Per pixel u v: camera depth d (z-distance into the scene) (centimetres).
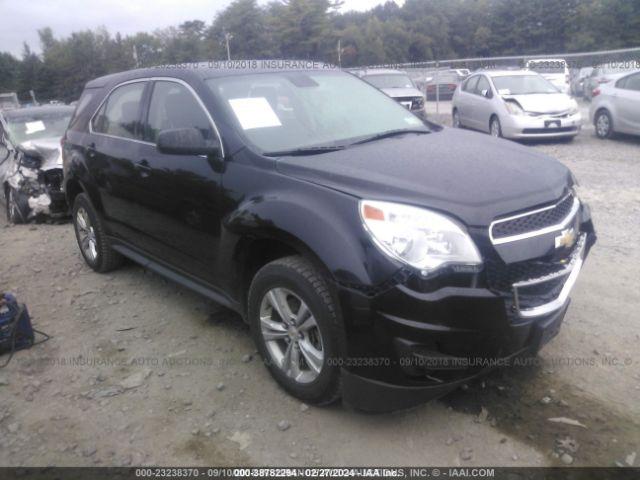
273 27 6925
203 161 363
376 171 307
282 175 322
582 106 1989
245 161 341
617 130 1227
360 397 292
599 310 422
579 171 929
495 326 273
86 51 7162
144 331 429
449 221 271
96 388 357
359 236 277
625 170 920
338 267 277
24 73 7206
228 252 348
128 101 463
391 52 8388
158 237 426
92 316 458
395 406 289
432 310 264
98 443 307
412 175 302
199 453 297
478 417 312
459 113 1489
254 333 345
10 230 755
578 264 330
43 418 329
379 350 276
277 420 319
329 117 404
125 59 7094
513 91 1300
